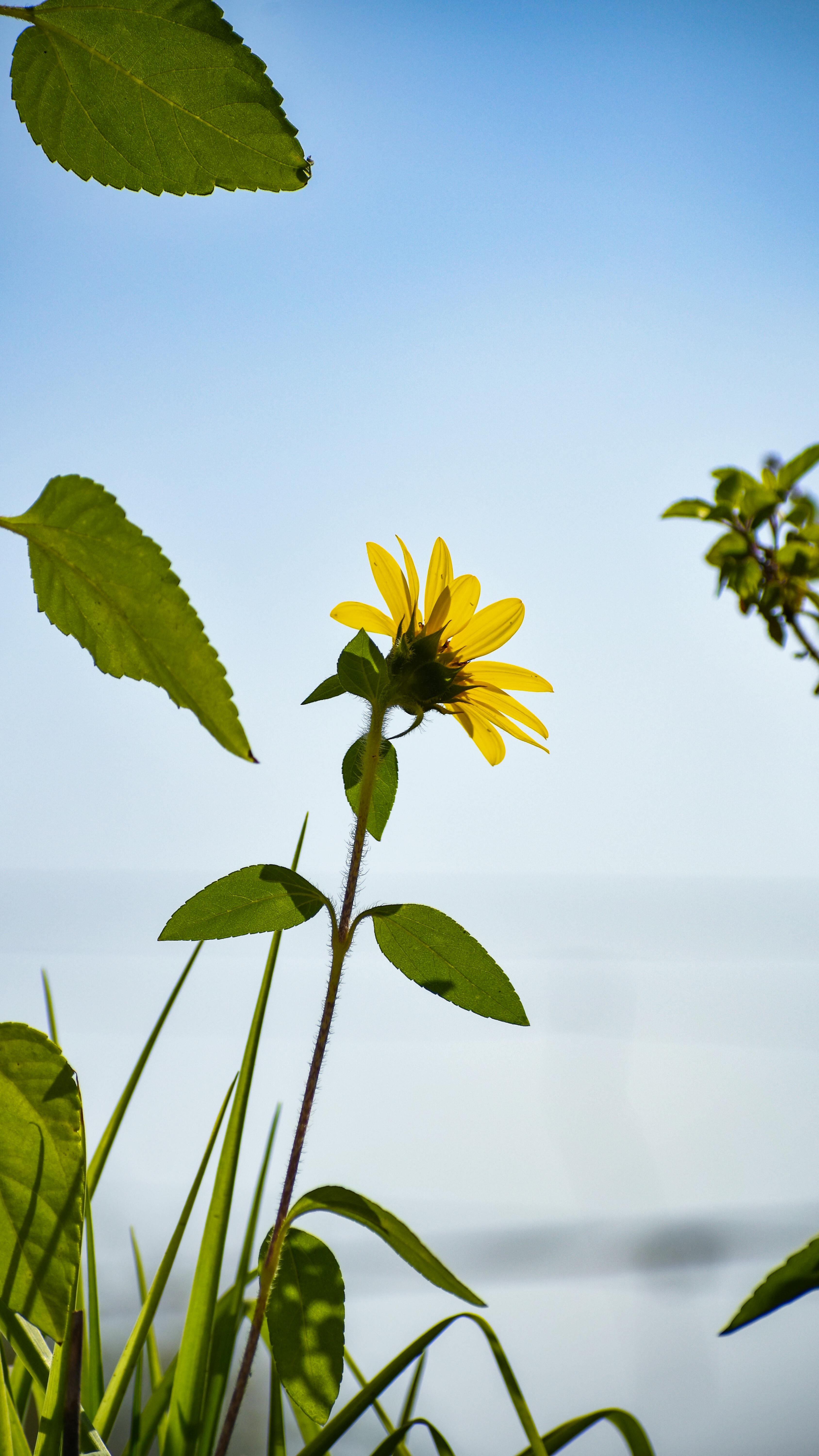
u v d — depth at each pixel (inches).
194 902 31.5
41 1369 31.1
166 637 27.2
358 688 32.3
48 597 27.6
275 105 28.5
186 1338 32.0
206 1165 32.6
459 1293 29.4
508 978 31.6
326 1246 31.0
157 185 29.1
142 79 28.5
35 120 28.9
